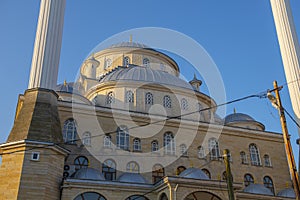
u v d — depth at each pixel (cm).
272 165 3728
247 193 2998
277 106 1794
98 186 2658
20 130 2634
